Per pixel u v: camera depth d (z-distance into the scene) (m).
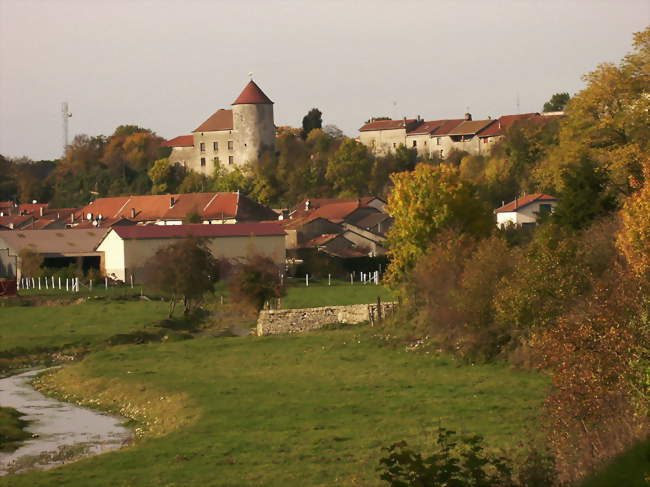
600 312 46.41
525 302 73.25
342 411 71.94
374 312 114.62
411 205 118.19
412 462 36.56
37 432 74.00
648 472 30.95
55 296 158.38
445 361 89.19
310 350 101.12
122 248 190.25
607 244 80.62
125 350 108.69
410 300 108.38
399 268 119.44
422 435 62.84
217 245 194.00
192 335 126.94
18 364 109.56
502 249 92.06
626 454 32.50
